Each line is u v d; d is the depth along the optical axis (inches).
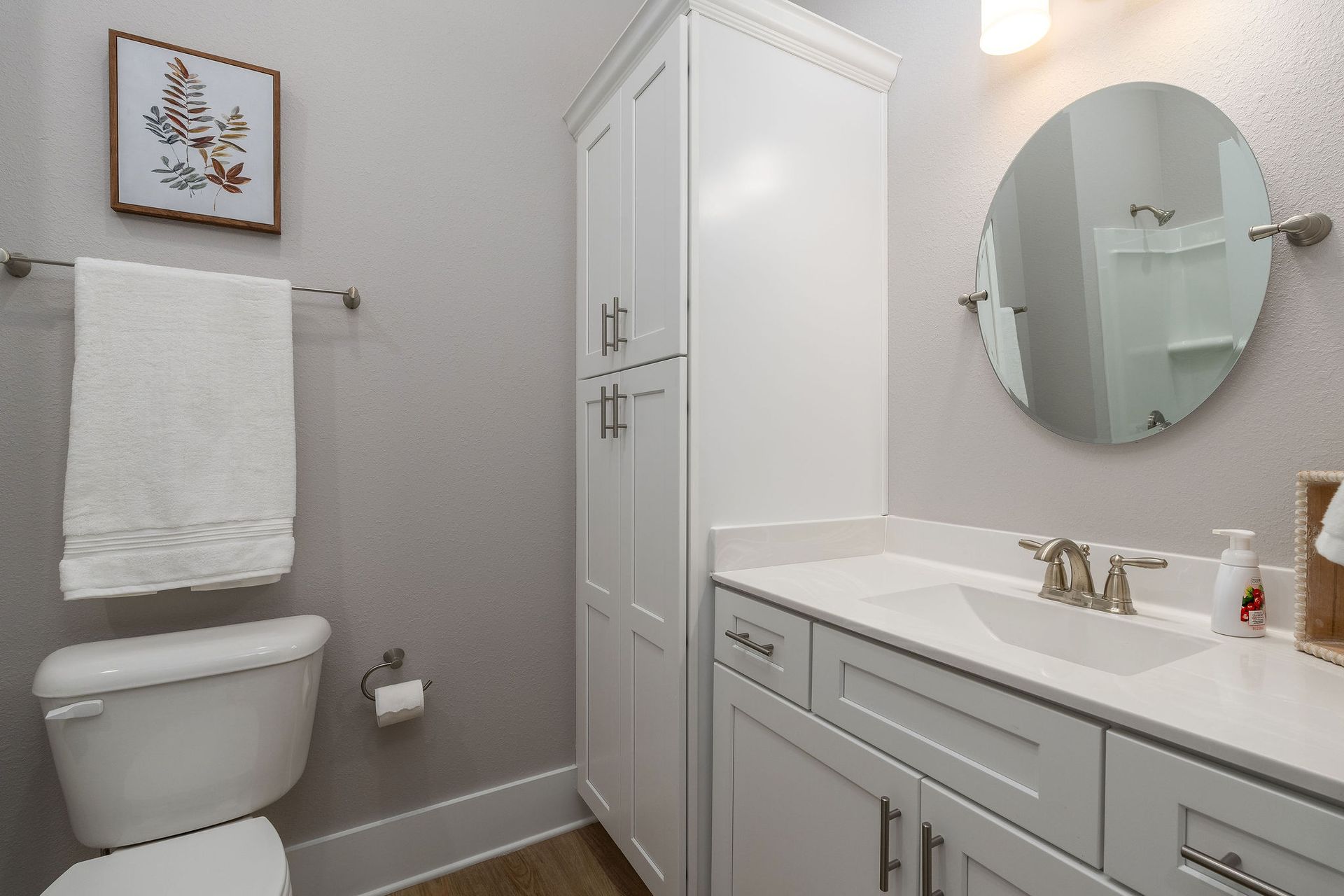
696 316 51.1
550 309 73.2
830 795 39.9
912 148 59.9
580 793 71.9
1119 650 39.1
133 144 53.6
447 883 64.6
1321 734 22.6
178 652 47.6
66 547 47.6
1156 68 42.3
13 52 50.8
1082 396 46.0
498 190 70.1
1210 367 39.3
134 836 45.5
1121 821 25.1
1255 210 37.3
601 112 66.0
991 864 29.9
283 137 59.9
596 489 67.6
